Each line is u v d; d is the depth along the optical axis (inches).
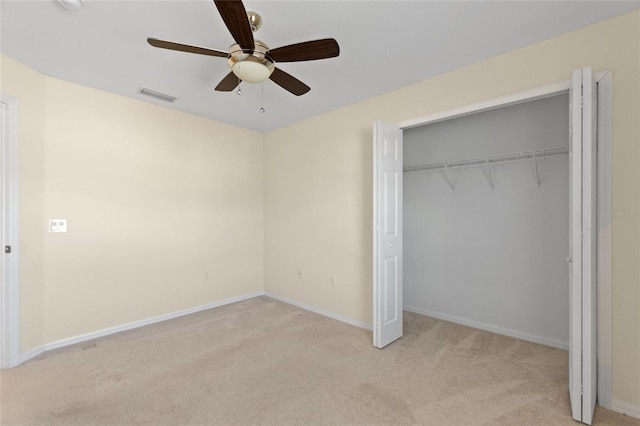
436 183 148.9
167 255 145.9
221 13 57.8
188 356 107.7
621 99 78.7
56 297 114.5
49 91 112.6
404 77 113.3
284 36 86.6
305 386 89.4
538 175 120.0
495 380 92.3
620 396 78.7
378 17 78.8
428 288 151.9
